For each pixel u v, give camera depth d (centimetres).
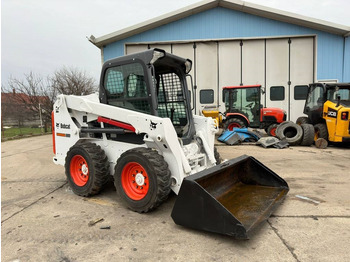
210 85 1196
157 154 286
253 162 354
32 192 391
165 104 403
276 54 1160
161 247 226
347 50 1111
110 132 343
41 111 1664
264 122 1004
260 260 205
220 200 293
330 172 479
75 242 238
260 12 1093
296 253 214
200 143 370
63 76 1878
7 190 403
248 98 1007
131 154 293
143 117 295
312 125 823
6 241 242
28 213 308
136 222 276
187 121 379
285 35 1130
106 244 233
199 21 1148
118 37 1149
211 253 216
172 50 1189
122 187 308
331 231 252
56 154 416
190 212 245
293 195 355
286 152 694
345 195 354
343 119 711
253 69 1176
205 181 280
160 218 286
